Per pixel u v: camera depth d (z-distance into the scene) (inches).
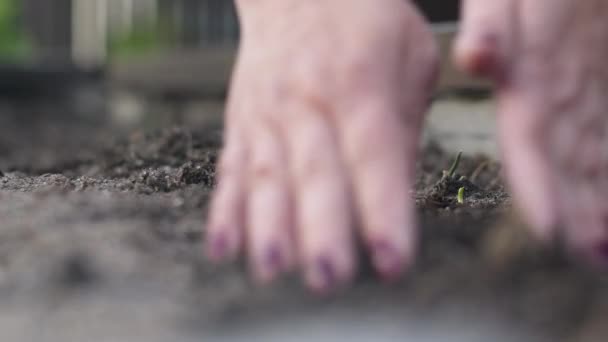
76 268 16.0
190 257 16.5
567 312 14.4
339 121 16.2
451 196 24.7
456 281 15.3
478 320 14.3
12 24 103.0
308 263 15.2
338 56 16.6
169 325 14.3
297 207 15.8
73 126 68.0
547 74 15.8
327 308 14.7
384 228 15.3
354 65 16.4
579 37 15.9
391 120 16.0
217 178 24.4
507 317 14.3
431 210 21.2
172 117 68.2
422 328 14.1
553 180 15.7
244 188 16.3
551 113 15.8
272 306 14.8
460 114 39.4
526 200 15.6
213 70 63.0
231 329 14.2
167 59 68.5
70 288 15.4
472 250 16.5
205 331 14.1
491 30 15.6
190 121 64.7
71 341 13.9
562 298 14.7
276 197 15.8
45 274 15.8
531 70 15.7
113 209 19.3
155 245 17.0
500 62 15.6
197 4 77.7
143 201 20.4
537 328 14.1
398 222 15.4
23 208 19.3
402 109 16.3
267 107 16.8
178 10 80.1
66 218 18.5
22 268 16.0
